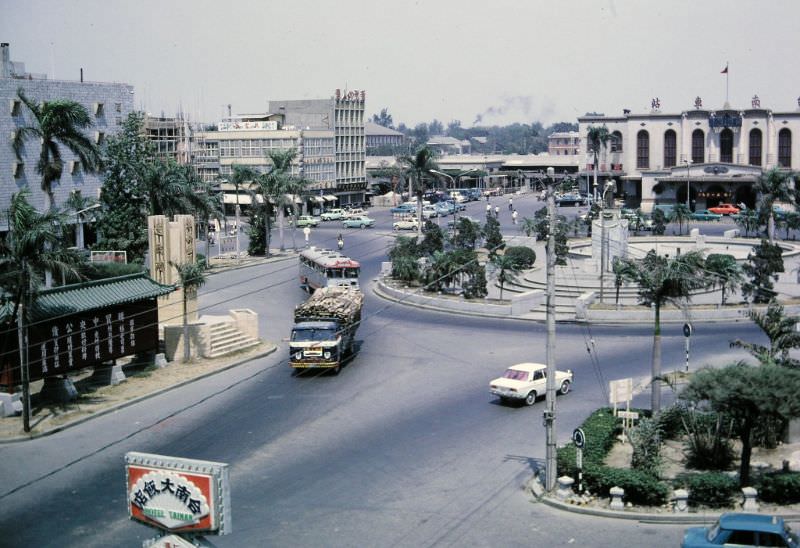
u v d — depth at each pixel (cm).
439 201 16325
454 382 5106
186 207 8712
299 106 16675
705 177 14062
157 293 5353
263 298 7825
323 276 7538
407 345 6019
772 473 3431
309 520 3278
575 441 3488
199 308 7275
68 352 4781
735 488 3334
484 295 7356
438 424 4381
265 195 10506
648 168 14988
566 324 6569
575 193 15975
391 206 17638
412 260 8225
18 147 7219
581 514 3322
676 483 3431
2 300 4497
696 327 6300
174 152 15250
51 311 4678
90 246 9881
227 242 10925
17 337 4591
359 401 4769
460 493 3531
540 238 10625
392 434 4241
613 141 15225
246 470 3794
